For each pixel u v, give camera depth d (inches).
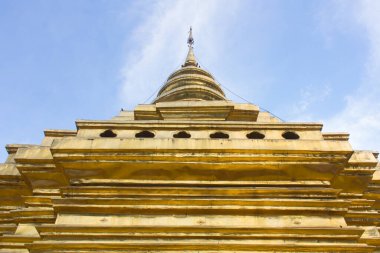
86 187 689.6
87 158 714.8
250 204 673.6
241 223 659.4
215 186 715.4
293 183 720.3
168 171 717.9
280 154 723.4
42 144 907.4
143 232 635.5
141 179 720.3
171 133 796.0
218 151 720.3
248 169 719.7
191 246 617.0
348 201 676.7
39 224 747.4
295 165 719.7
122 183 713.6
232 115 1088.2
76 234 631.8
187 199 673.0
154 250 616.1
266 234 637.3
